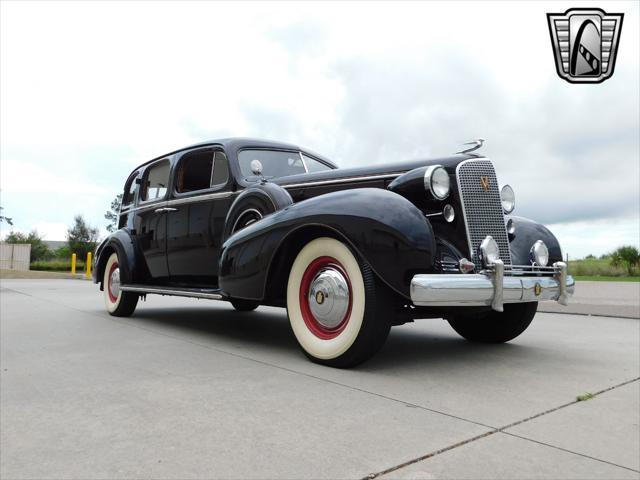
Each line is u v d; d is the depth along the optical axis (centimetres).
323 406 218
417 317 309
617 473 155
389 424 196
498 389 248
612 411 215
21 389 246
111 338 397
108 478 149
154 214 499
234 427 192
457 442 178
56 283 1259
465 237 301
